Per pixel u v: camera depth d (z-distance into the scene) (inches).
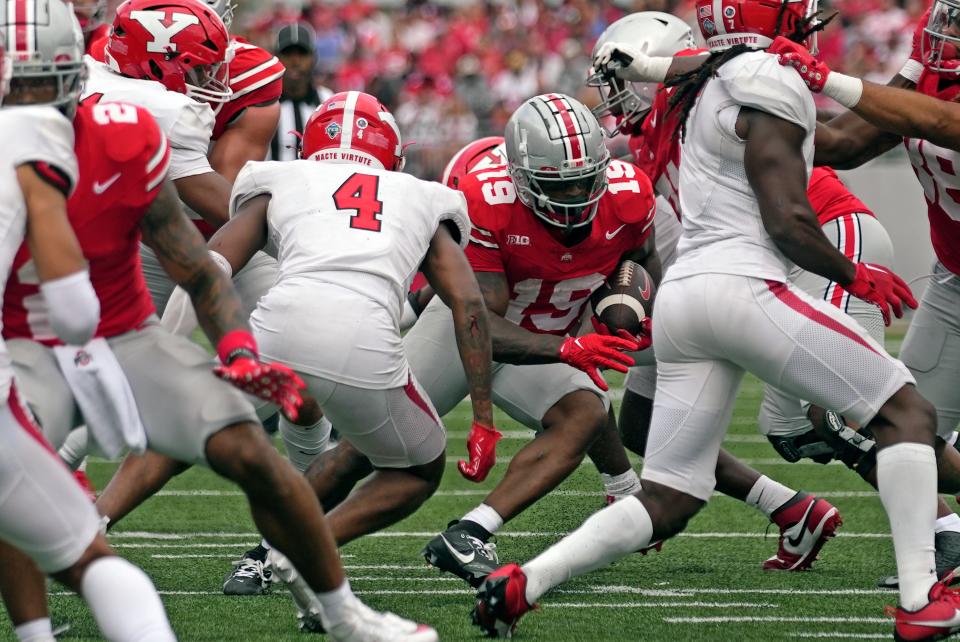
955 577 577.9
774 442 651.5
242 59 706.8
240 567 581.9
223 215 637.3
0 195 359.6
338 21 2380.7
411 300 644.1
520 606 473.1
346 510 512.7
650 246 614.2
